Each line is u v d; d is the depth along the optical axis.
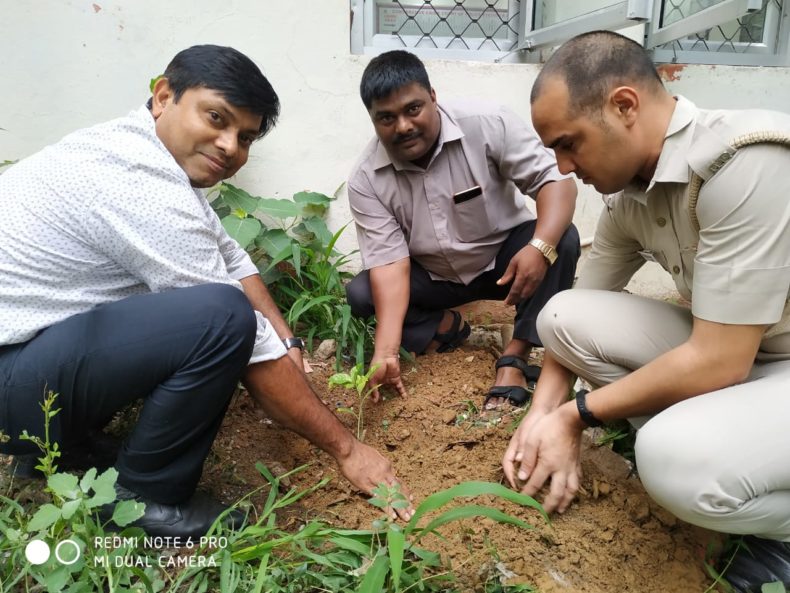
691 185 1.29
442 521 1.26
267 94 1.45
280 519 1.61
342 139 2.87
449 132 2.11
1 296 1.36
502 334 2.66
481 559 1.44
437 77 2.86
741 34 3.13
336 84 2.80
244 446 1.90
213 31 2.68
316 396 1.57
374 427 2.02
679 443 1.27
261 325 1.49
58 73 2.64
